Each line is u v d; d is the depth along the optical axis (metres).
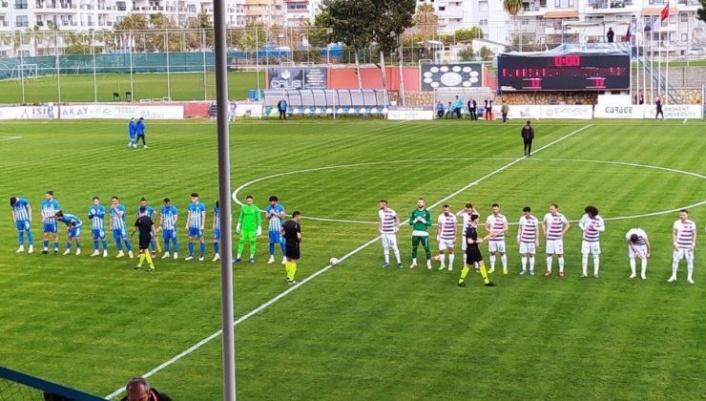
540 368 25.08
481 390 23.69
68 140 81.00
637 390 23.44
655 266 35.53
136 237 42.84
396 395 23.48
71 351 27.14
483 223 44.28
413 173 58.53
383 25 104.31
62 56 130.12
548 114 94.25
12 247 41.19
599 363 25.33
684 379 24.06
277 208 37.53
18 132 88.81
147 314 30.67
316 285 33.88
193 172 60.53
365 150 70.50
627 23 112.94
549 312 30.03
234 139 80.12
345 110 100.44
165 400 15.16
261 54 125.06
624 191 50.84
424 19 137.25
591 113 93.06
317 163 63.91
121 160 66.94
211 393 23.91
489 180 55.28
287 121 97.31
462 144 73.06
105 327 29.34
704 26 149.00
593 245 34.09
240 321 29.64
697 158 62.06
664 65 121.56
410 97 105.69
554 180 54.78
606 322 28.84
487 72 109.06
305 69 108.12
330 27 106.50
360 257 38.00
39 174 60.84
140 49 127.50
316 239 41.31
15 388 20.75
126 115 102.19
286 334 28.31
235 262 37.56
